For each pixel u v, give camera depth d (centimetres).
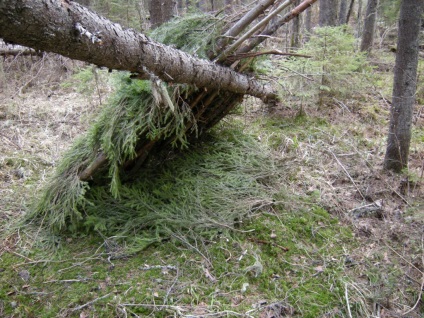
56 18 136
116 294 233
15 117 509
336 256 265
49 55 682
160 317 217
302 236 284
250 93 347
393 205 317
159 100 223
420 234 281
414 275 247
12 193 342
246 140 393
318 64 480
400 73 327
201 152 357
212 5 925
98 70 459
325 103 532
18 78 662
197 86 261
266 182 342
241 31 273
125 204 296
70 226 292
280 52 273
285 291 236
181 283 240
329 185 347
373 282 242
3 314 222
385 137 439
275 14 254
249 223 293
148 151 315
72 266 258
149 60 194
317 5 1259
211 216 291
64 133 469
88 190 308
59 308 224
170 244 274
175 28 287
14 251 272
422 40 650
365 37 761
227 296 231
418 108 520
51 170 388
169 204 302
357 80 531
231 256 262
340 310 223
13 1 120
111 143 268
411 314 220
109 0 722
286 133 454
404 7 310
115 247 274
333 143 428
